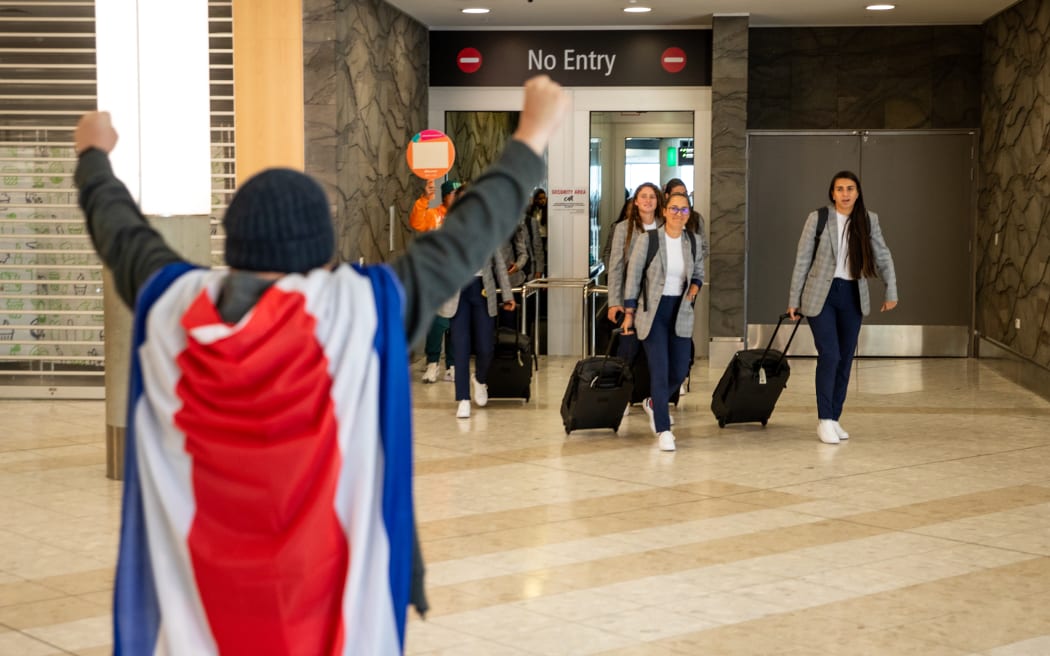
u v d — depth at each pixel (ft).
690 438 28.91
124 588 5.98
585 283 37.93
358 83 35.73
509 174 6.45
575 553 18.97
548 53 45.11
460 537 19.93
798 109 44.93
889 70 44.62
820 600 16.61
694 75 44.73
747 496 22.85
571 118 45.39
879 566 18.26
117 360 24.22
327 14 32.89
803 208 45.32
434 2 39.58
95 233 6.59
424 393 36.42
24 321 35.70
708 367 42.80
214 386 5.73
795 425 30.73
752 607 16.31
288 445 5.71
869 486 23.73
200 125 22.89
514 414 32.50
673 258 27.14
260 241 6.02
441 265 6.20
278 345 5.74
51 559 18.72
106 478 24.48
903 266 45.29
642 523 20.85
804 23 44.16
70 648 14.75
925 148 44.86
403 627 6.02
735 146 42.78
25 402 34.58
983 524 20.77
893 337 45.52
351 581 5.79
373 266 6.15
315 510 5.73
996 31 42.22
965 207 45.01
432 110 45.73
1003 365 40.68
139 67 22.49
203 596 5.77
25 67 35.22
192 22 22.63
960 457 26.58
